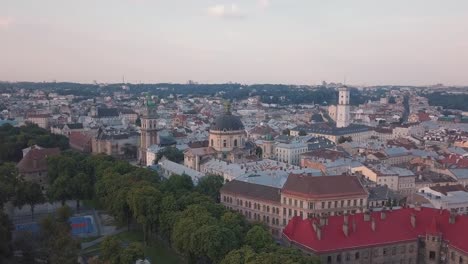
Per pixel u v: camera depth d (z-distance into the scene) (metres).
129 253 186.62
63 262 187.88
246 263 169.50
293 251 181.25
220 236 196.50
